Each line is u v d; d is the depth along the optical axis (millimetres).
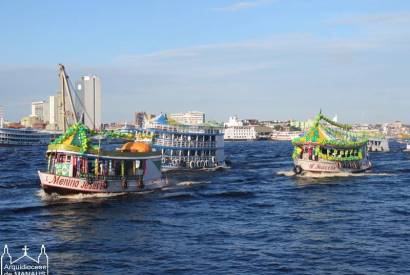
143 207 59156
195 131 103625
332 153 92875
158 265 37062
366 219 53062
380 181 86312
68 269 36250
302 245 42469
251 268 36469
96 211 56156
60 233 46312
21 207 57875
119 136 72625
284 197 68500
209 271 35781
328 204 62719
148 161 70875
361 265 37188
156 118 103938
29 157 163500
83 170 62906
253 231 47500
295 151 92875
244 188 77438
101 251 40562
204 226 49562
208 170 105312
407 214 55719
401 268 36500
